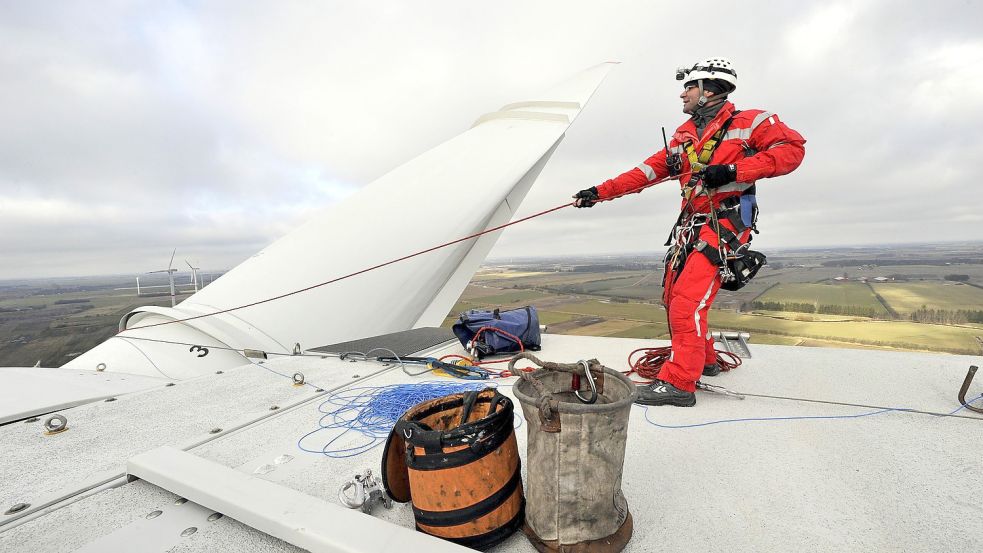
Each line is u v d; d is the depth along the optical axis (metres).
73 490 1.52
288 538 1.15
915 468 1.56
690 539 1.22
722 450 1.74
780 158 1.93
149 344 4.87
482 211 8.31
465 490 1.14
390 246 7.55
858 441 1.78
